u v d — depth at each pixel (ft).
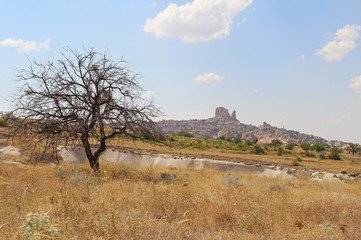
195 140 211.61
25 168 49.32
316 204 28.35
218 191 32.30
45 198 24.39
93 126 49.06
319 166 113.29
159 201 23.25
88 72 46.83
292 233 19.29
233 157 121.08
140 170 54.13
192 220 20.49
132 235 15.21
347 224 20.93
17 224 15.56
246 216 20.80
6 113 45.98
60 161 72.33
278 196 32.14
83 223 15.99
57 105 45.93
